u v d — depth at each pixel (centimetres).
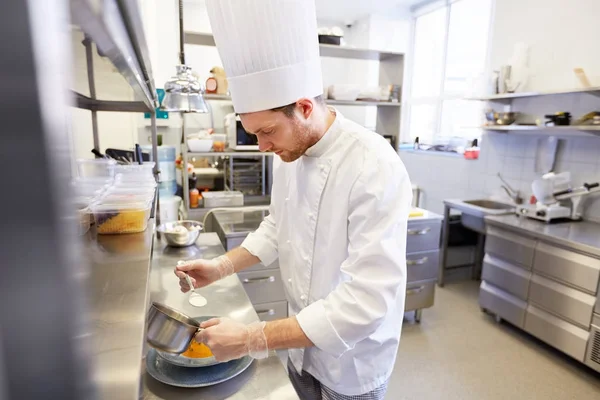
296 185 109
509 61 308
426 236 267
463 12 415
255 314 118
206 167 343
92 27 30
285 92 86
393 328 105
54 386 18
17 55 14
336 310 83
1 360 17
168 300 126
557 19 282
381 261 83
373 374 105
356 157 94
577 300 219
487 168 350
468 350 244
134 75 68
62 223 17
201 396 82
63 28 16
